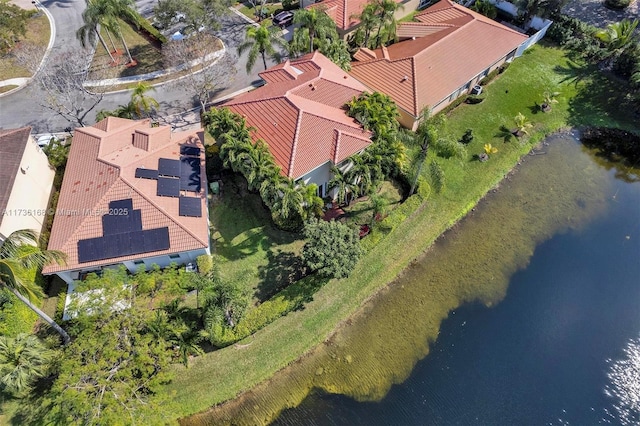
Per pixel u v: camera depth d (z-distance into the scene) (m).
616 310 34.72
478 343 32.75
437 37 48.97
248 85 49.59
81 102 46.38
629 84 50.56
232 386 29.22
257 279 33.78
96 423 23.75
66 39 55.44
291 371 30.52
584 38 54.88
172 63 46.28
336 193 38.84
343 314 33.09
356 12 54.16
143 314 27.64
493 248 38.00
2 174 32.19
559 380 31.16
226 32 56.97
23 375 24.67
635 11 61.22
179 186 34.41
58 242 30.92
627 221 40.38
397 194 40.09
